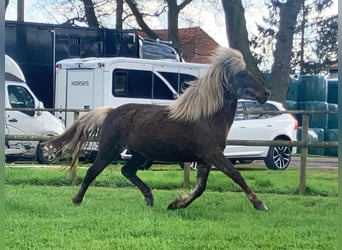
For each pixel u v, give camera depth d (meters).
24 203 9.87
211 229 8.46
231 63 9.84
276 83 24.44
